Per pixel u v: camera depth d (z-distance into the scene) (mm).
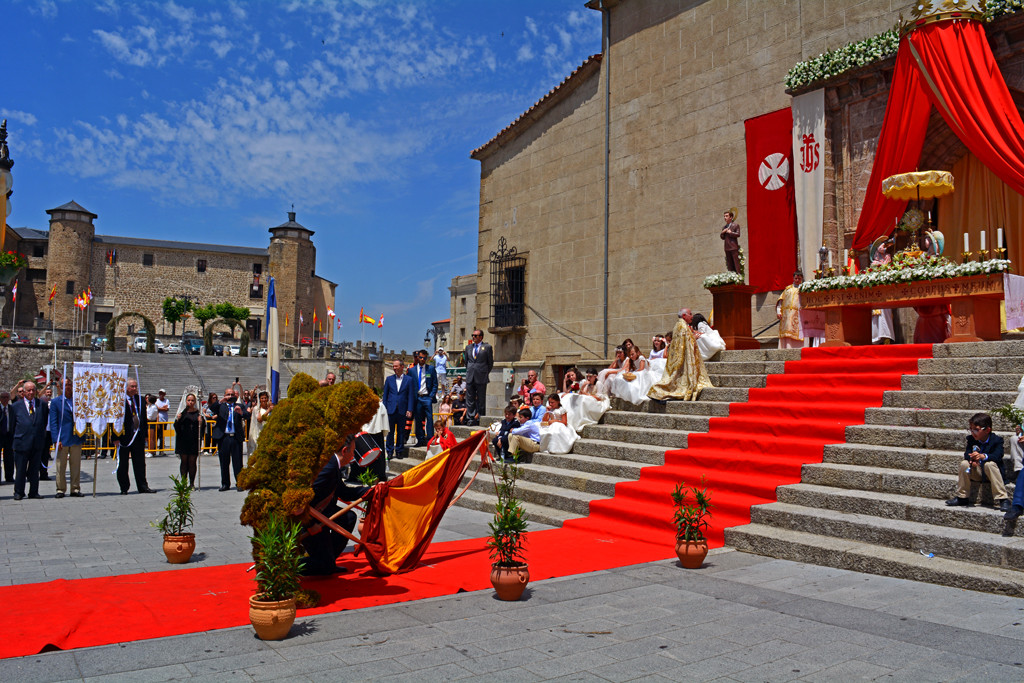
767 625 5145
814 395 10469
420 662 4414
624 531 8461
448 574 6711
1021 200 13555
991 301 10898
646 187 19938
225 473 13398
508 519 5910
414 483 7031
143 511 10750
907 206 13664
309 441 5844
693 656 4520
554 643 4773
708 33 18547
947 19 13086
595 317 21266
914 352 10625
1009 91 13133
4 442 14500
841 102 15695
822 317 13516
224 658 4457
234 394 13695
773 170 16766
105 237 77000
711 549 7684
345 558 7500
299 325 81438
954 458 7660
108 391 12297
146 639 4801
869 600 5777
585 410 12422
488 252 25672
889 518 7359
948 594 5922
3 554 7723
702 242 18359
